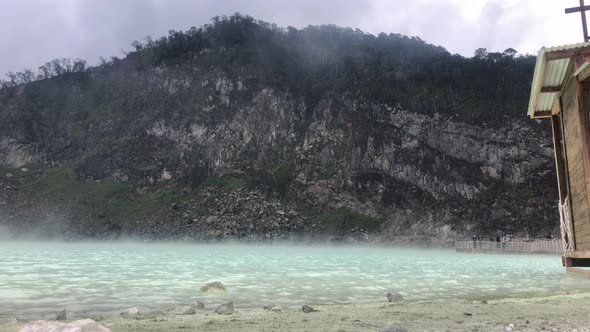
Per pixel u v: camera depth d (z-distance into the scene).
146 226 92.81
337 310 10.24
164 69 140.62
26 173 117.06
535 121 92.50
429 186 89.81
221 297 13.11
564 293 14.18
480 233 78.69
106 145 123.12
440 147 94.88
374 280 18.36
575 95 11.30
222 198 97.75
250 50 137.88
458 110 99.25
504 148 90.94
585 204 11.38
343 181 94.31
